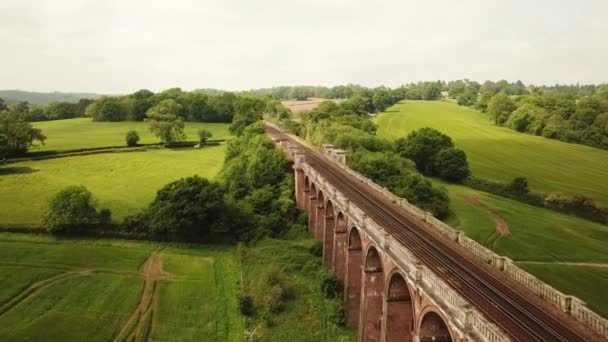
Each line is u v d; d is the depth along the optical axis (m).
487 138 137.00
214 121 197.88
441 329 28.69
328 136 110.75
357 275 45.78
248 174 87.25
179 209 69.44
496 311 26.58
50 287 53.41
